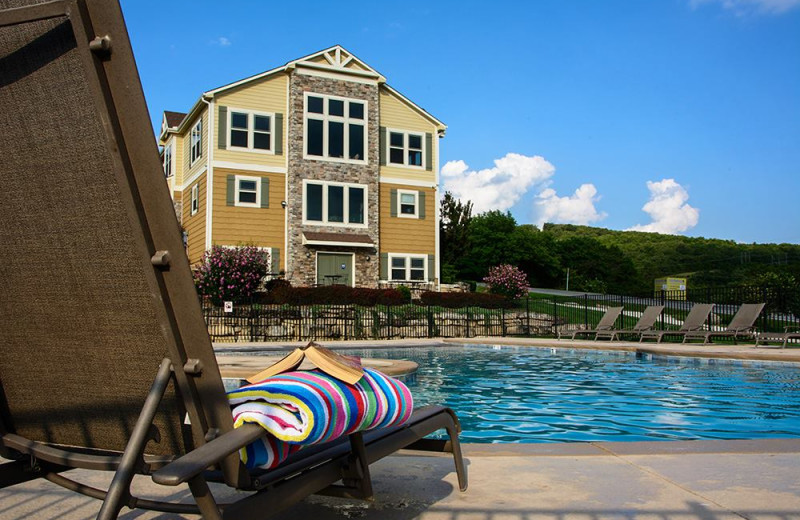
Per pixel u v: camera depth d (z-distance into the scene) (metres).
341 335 17.48
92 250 1.49
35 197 1.51
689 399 6.80
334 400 1.77
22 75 1.40
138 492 2.62
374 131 23.80
